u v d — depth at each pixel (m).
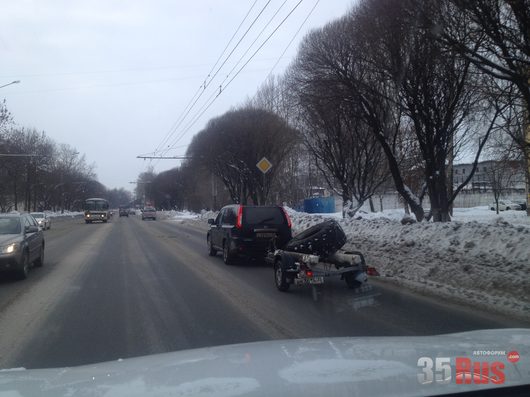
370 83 19.62
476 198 66.75
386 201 63.72
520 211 51.53
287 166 47.34
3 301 9.63
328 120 25.59
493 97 15.57
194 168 66.12
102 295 10.23
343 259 10.80
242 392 2.39
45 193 77.44
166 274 13.38
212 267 14.98
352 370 2.74
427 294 9.91
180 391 2.44
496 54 11.41
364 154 29.12
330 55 19.97
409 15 13.51
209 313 8.52
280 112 41.28
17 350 6.38
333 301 9.57
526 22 10.72
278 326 7.55
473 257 12.02
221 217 17.20
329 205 46.12
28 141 62.88
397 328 7.34
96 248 21.41
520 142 15.09
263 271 14.18
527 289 9.23
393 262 13.30
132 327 7.54
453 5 12.17
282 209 15.53
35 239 14.10
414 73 17.56
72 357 6.07
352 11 19.75
